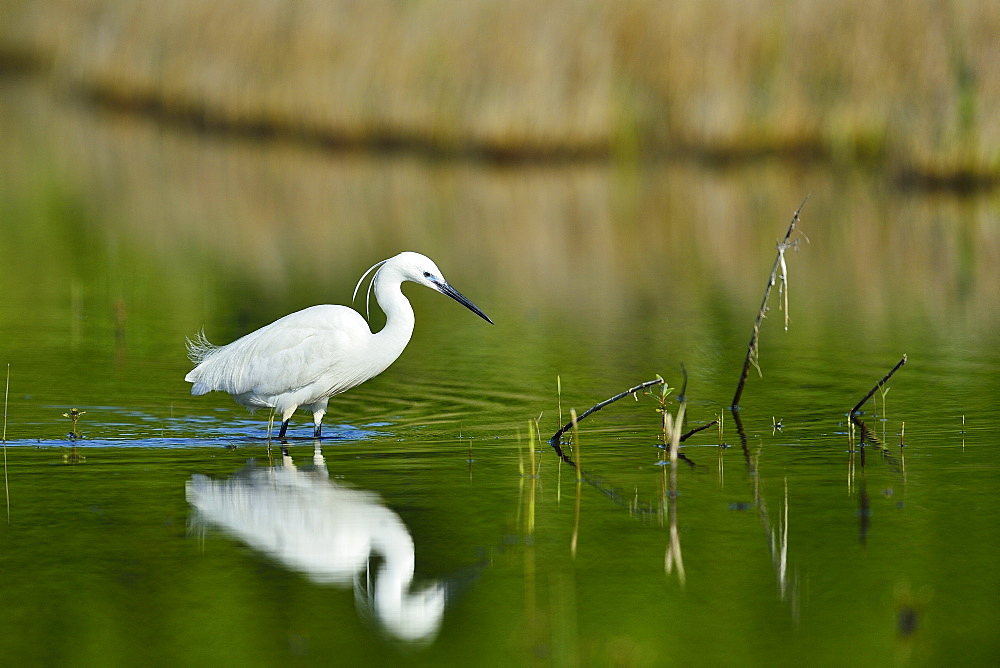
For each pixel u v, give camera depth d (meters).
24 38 52.12
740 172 31.59
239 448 10.84
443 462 10.31
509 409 12.23
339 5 34.72
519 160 32.31
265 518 8.79
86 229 24.80
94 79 42.47
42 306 17.56
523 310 17.77
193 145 36.38
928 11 28.80
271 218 26.38
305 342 11.09
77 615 7.20
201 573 7.80
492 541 8.36
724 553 8.12
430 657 6.73
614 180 31.16
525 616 7.21
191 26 38.28
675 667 6.62
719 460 10.33
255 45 36.34
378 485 9.62
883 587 7.56
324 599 7.46
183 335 15.70
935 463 10.12
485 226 25.55
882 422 11.50
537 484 9.65
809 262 21.64
